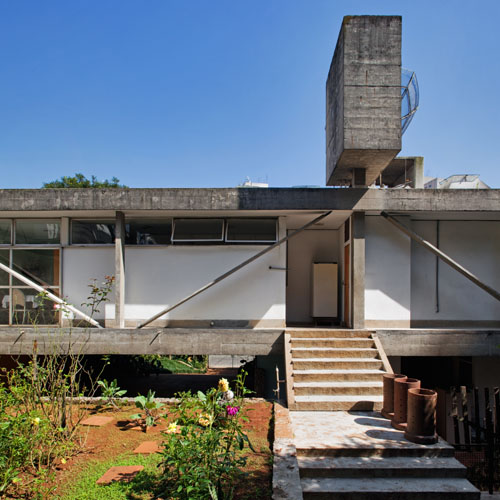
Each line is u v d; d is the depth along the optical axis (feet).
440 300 34.22
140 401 21.56
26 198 30.07
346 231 35.09
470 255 34.45
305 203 29.86
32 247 32.99
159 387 44.32
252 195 29.99
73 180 102.32
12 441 15.23
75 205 29.96
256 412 23.52
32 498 13.80
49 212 31.19
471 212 30.78
